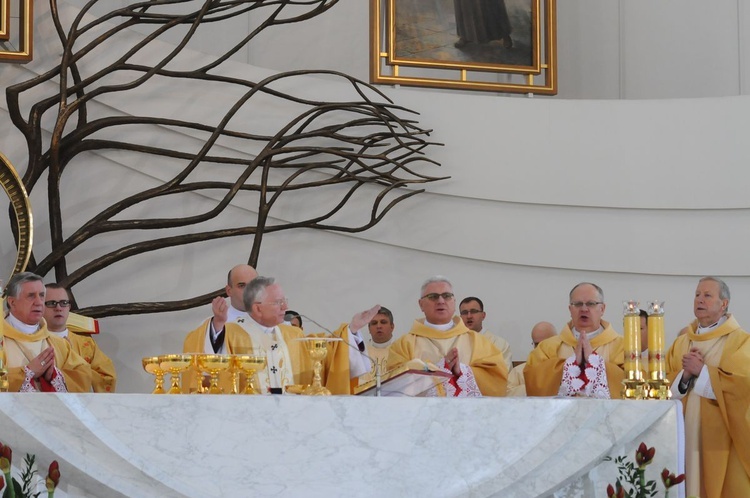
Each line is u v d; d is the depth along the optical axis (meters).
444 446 6.63
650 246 13.81
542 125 13.95
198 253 13.09
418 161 13.68
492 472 6.66
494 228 13.80
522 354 13.67
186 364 6.86
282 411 6.41
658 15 15.77
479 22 14.40
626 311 7.91
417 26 14.16
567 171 13.88
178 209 13.09
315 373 7.35
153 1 12.95
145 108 13.09
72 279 12.21
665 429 6.99
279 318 8.69
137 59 13.14
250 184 13.20
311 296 13.34
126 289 12.81
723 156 13.87
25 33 12.55
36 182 12.64
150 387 12.66
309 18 14.47
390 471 6.48
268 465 6.30
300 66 15.23
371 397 6.57
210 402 6.30
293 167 13.23
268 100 13.45
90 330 11.49
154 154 13.01
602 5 16.08
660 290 13.79
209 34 14.70
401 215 13.68
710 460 9.96
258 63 15.06
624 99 15.09
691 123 13.92
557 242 13.81
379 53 13.95
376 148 13.62
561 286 13.83
